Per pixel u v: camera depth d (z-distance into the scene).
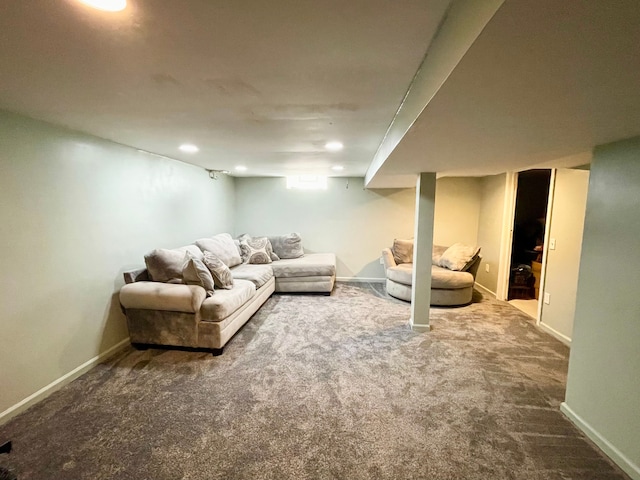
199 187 4.55
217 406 2.07
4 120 1.94
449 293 4.25
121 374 2.48
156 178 3.53
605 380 1.74
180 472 1.55
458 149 2.04
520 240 5.23
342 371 2.53
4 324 1.95
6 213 1.96
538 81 0.97
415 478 1.53
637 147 1.61
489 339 3.20
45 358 2.20
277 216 5.80
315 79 1.46
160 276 3.02
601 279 1.81
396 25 1.02
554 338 3.24
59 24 1.01
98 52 1.21
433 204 3.30
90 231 2.61
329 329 3.42
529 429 1.88
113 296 2.88
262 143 2.88
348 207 5.71
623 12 0.61
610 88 1.01
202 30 1.05
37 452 1.68
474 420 1.95
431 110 1.26
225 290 3.20
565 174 3.27
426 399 2.16
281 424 1.90
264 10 0.94
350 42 1.13
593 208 1.89
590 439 1.81
